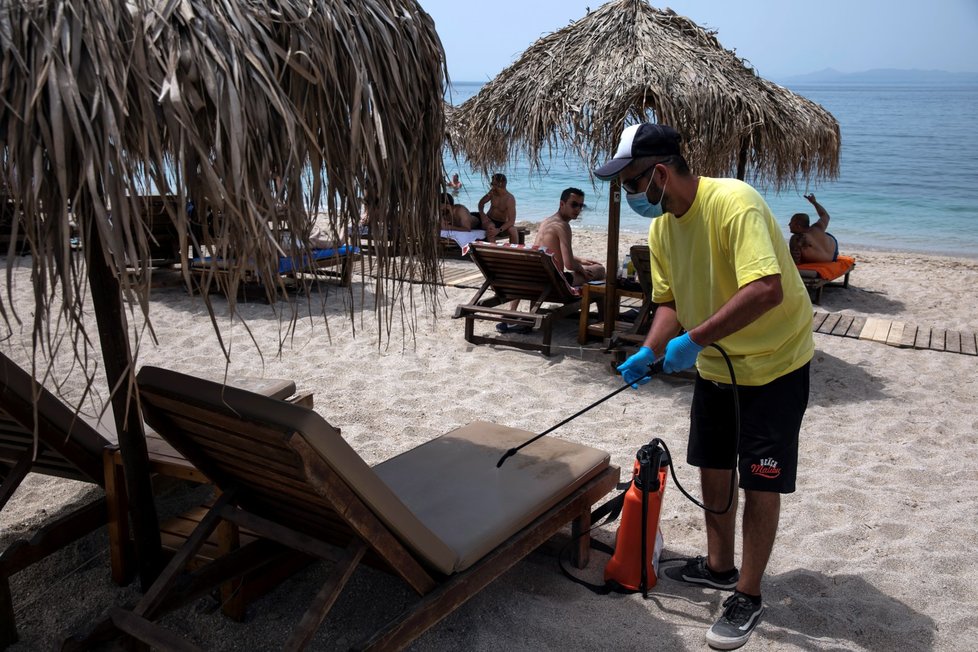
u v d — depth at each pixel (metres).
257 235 1.81
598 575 3.12
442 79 2.55
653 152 2.54
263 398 2.10
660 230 2.80
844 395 5.41
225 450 2.40
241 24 1.86
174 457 2.96
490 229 10.65
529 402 5.13
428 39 2.45
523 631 2.73
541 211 19.67
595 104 5.41
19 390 2.57
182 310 7.14
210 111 1.83
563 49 5.99
